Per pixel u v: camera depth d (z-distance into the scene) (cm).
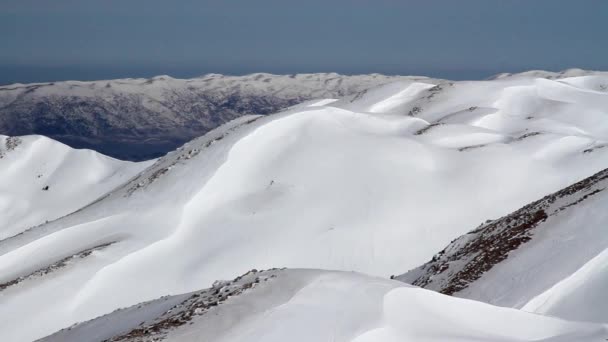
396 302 2395
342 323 2238
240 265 5259
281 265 5238
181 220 5947
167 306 3108
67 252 5788
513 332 2336
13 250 6009
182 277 5194
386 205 5759
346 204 5850
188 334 2369
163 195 6406
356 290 2475
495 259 3622
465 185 5959
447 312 2417
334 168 6366
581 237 3225
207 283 5097
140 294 5019
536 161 6322
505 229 4047
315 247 5375
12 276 5559
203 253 5478
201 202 6166
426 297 2481
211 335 2323
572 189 4162
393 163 6359
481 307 2472
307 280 2623
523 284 3083
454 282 3688
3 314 4766
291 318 2305
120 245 5538
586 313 2691
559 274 2967
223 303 2575
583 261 2962
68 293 4969
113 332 3002
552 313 2791
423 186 5994
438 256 4512
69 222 6594
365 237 5422
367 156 6481
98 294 5025
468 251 4125
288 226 5656
